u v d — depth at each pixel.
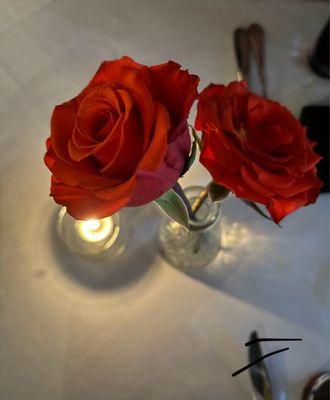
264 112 0.27
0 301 0.40
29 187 0.43
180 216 0.27
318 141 0.43
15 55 0.46
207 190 0.32
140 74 0.22
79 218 0.21
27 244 0.42
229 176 0.25
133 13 0.48
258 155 0.25
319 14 0.49
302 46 0.48
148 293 0.41
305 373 0.39
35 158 0.44
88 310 0.40
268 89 0.46
